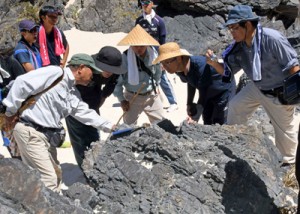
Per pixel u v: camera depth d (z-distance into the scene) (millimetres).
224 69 6031
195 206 5238
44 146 5281
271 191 5789
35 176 4723
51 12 7520
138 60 6785
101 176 5539
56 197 4836
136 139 5926
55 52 7742
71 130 6434
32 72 5043
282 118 6074
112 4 14461
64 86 5215
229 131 6387
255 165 5961
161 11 13922
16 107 5062
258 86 5922
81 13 14492
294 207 5746
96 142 6016
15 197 4637
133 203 5223
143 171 5477
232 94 6617
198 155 5949
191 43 13289
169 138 5910
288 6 13445
